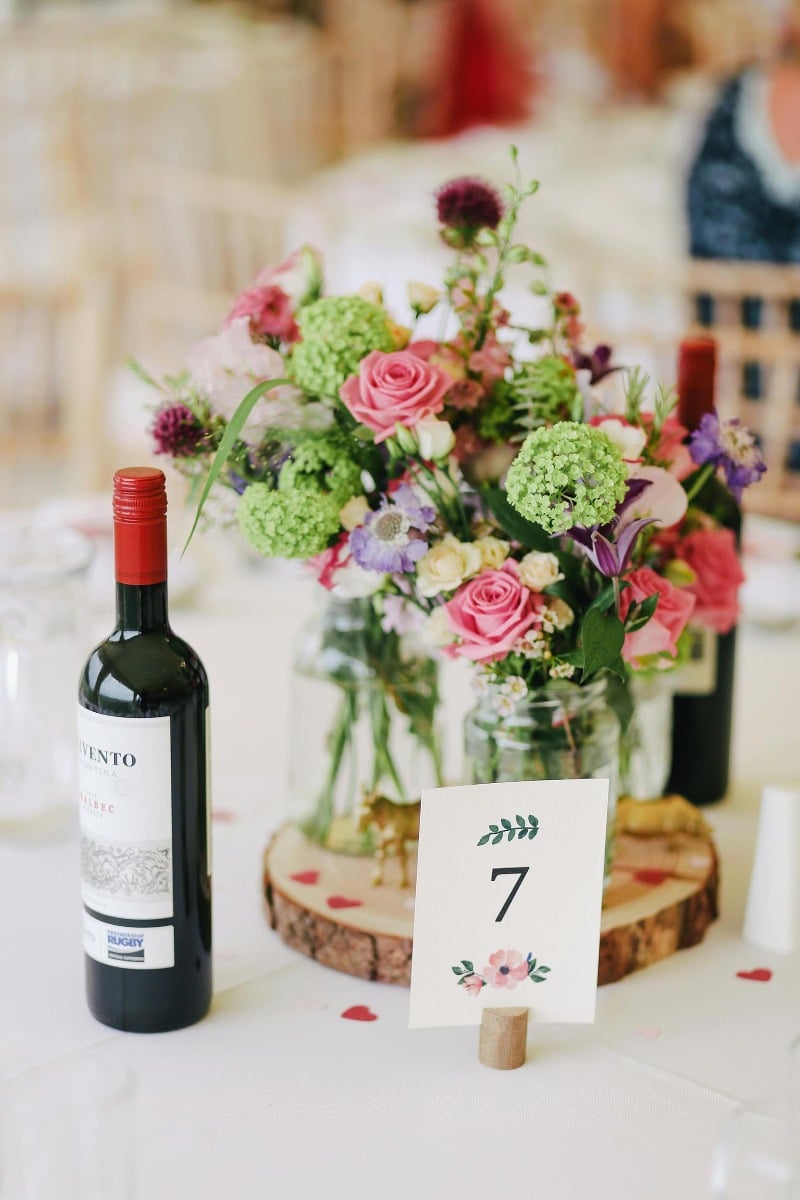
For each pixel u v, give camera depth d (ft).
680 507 3.00
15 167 12.75
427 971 2.87
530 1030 3.04
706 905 3.45
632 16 15.15
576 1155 2.60
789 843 3.38
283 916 3.36
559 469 2.68
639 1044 2.99
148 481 2.79
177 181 10.65
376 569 2.89
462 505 3.09
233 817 4.08
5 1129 2.08
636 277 8.95
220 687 4.88
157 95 13.25
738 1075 2.88
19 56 13.19
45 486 13.38
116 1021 2.97
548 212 10.74
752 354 8.39
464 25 15.39
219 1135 2.63
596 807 2.91
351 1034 2.99
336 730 3.54
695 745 4.10
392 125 15.99
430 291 3.19
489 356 3.14
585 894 2.93
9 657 3.78
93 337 10.75
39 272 11.82
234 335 3.06
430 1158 2.58
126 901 2.87
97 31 13.83
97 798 2.84
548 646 2.98
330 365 2.97
